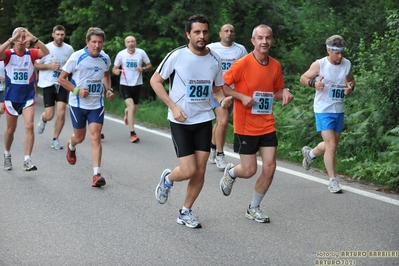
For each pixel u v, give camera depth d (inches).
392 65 451.8
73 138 405.1
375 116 464.1
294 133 515.5
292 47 827.4
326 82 371.6
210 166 447.2
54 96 532.7
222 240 280.5
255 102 293.9
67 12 864.9
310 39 753.0
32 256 261.0
